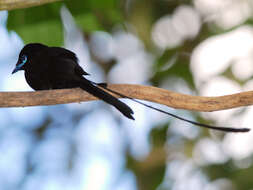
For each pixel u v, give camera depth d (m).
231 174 11.81
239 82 12.77
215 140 12.70
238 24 12.27
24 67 8.62
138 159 13.30
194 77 13.16
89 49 14.23
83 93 7.54
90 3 9.73
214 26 12.90
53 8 9.57
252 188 11.34
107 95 7.27
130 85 7.57
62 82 7.80
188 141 13.01
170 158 13.06
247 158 11.93
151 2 13.42
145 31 13.24
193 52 13.20
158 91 7.49
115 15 10.27
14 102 7.50
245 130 6.41
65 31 9.79
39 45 8.75
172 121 13.00
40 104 7.57
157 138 13.28
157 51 13.54
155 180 12.89
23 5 6.90
